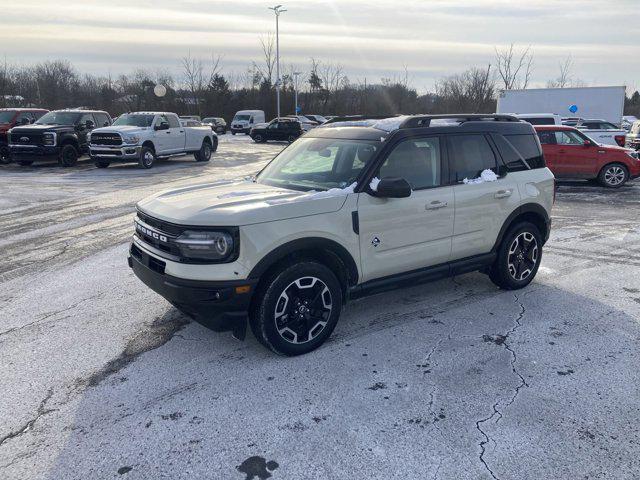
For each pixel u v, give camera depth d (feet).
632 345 14.29
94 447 9.99
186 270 12.29
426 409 11.20
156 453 9.81
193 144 68.74
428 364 13.17
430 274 15.83
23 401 11.55
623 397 11.67
